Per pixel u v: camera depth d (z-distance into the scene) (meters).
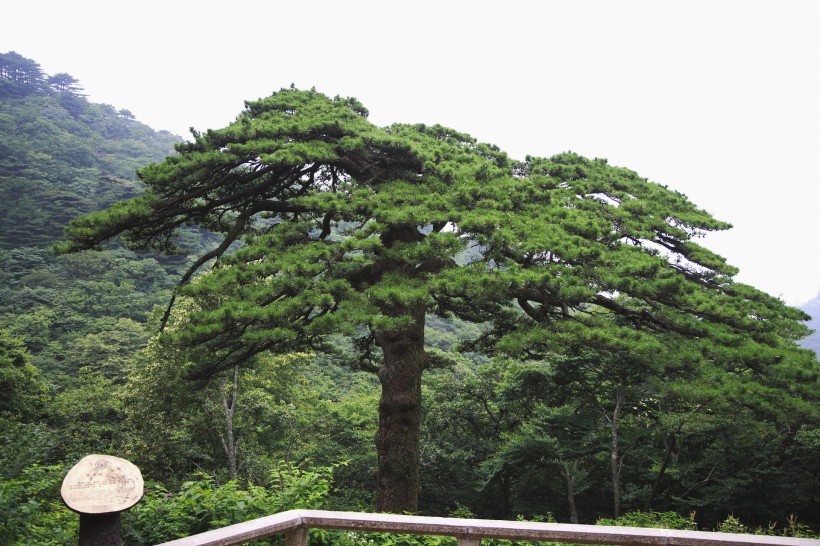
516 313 18.62
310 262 13.44
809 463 21.41
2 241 81.56
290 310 12.33
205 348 14.50
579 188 18.02
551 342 12.88
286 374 30.42
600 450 25.27
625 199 17.83
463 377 30.55
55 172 116.88
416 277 14.41
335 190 18.17
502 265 14.18
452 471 28.44
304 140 16.59
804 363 13.32
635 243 16.73
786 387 13.09
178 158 15.46
